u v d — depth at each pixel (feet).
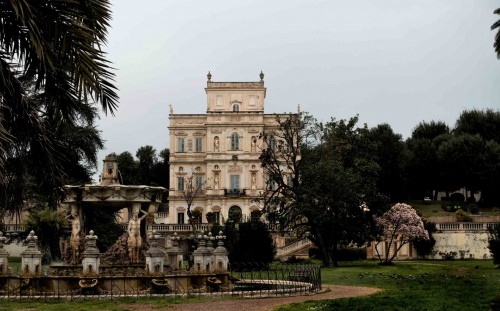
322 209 151.23
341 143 167.12
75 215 75.56
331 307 52.54
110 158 78.54
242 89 307.99
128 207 78.23
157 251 66.39
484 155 287.28
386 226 167.63
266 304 56.34
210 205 299.17
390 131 303.68
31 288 62.03
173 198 303.48
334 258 156.25
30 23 34.19
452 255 194.80
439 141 312.71
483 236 195.21
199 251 74.18
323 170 152.35
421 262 173.06
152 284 64.54
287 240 212.23
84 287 61.93
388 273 117.29
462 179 295.89
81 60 36.86
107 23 38.86
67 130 41.47
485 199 294.87
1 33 37.45
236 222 179.42
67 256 75.72
